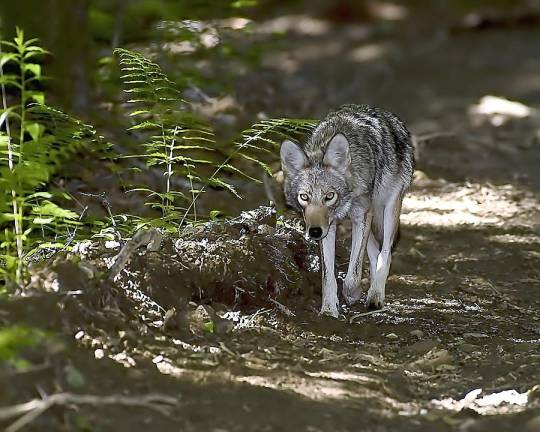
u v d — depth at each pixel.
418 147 20.48
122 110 17.14
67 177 14.70
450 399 8.56
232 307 10.41
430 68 33.12
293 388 8.32
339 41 38.91
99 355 8.19
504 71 32.12
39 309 8.19
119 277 9.41
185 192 15.38
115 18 20.84
